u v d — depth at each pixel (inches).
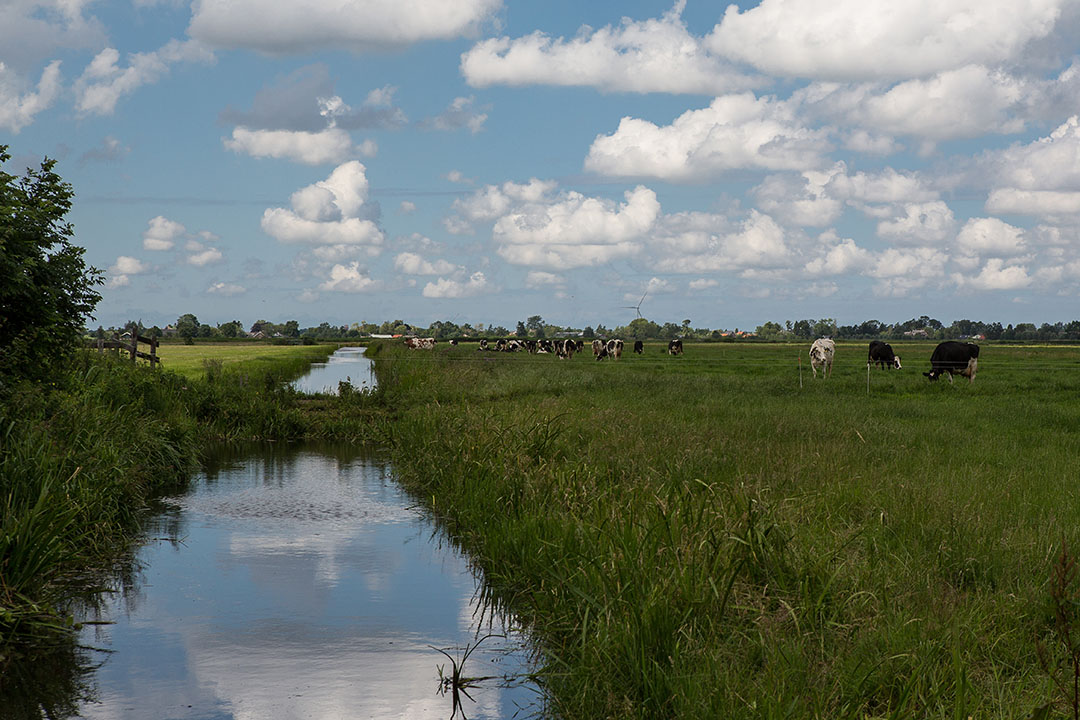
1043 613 245.1
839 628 235.8
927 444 564.7
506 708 231.6
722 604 241.8
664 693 205.0
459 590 330.3
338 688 243.4
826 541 304.5
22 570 293.9
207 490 526.3
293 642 277.1
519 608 304.7
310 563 366.0
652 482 404.5
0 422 406.9
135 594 324.2
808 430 603.5
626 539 286.5
